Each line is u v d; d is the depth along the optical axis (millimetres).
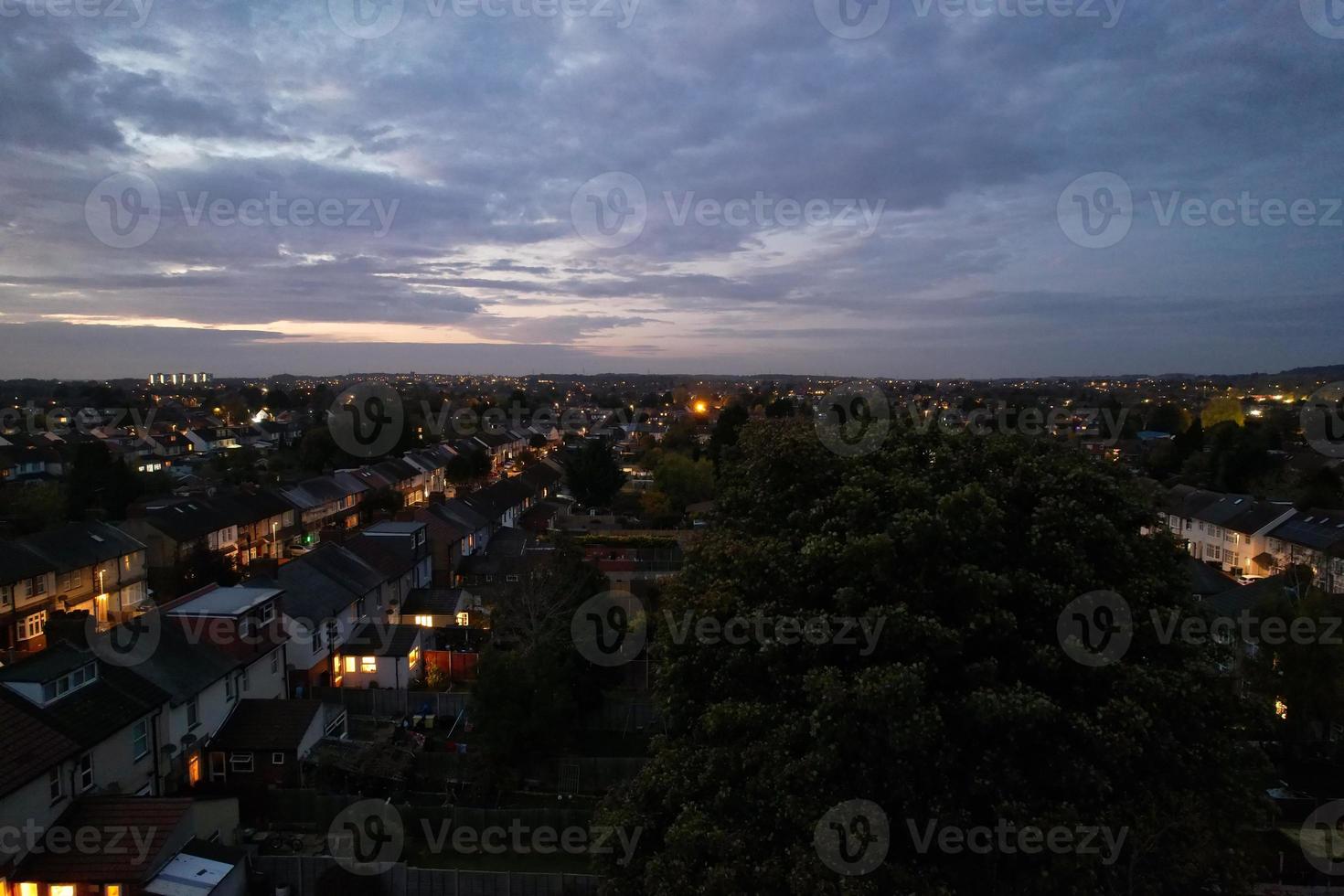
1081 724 11320
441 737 27203
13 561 36312
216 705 24344
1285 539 44312
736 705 13227
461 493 64250
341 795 22734
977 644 12523
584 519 61406
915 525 12477
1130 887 11516
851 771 12180
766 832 12500
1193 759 12195
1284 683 25328
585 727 29188
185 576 42375
